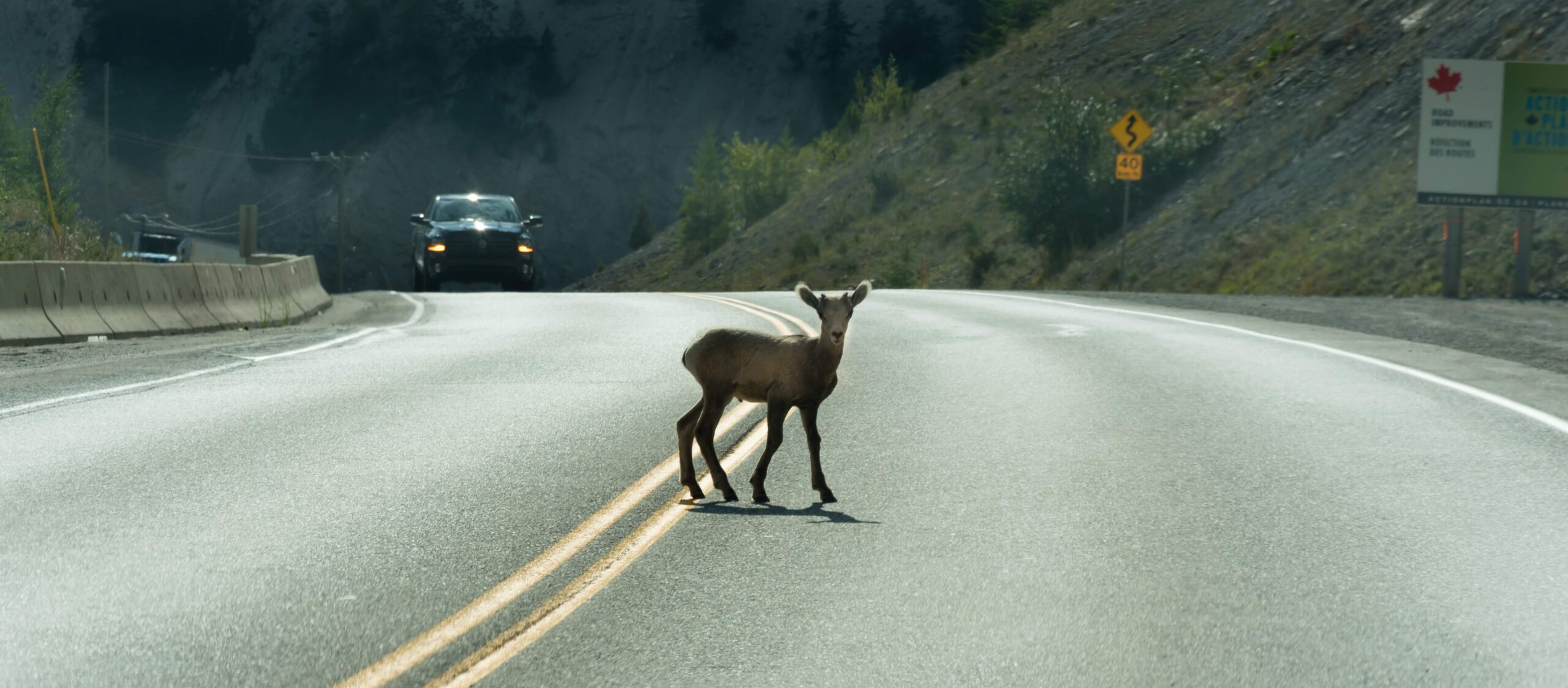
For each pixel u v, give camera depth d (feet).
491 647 27.71
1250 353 81.20
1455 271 134.72
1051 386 67.05
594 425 56.08
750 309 124.57
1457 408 58.90
